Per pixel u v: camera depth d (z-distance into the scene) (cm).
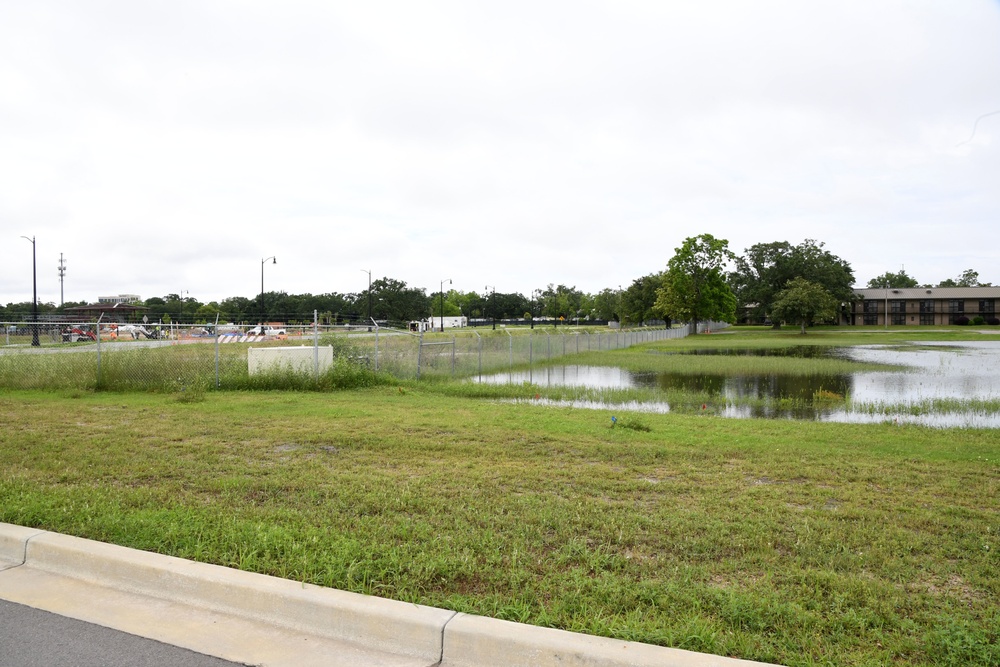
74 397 1510
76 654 368
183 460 812
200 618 413
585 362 3014
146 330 4372
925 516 603
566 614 389
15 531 514
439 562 460
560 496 663
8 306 8738
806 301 7981
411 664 360
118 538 507
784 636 368
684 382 2198
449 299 14675
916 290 11469
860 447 965
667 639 352
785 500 659
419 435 1009
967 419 1399
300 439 960
